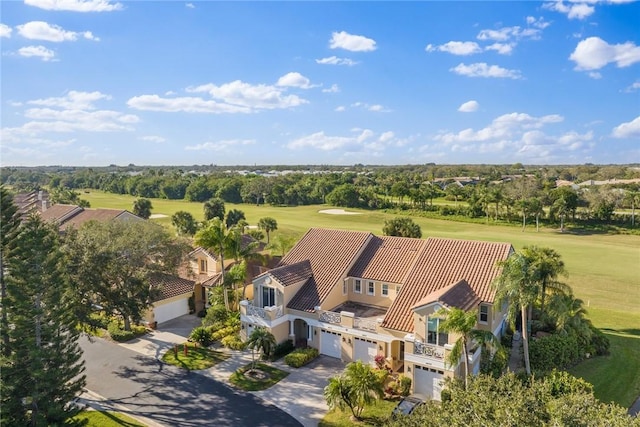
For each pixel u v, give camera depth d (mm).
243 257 45906
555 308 36406
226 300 43875
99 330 42344
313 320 36594
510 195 136250
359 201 146500
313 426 27016
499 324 35906
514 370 32438
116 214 72375
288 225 108750
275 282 37562
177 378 33219
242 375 33406
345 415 28031
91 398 30406
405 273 38188
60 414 25344
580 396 18344
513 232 101312
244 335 38594
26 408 25531
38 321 25234
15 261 24641
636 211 111625
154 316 44281
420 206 135375
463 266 36062
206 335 39125
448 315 26281
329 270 40188
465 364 27047
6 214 26094
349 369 27891
